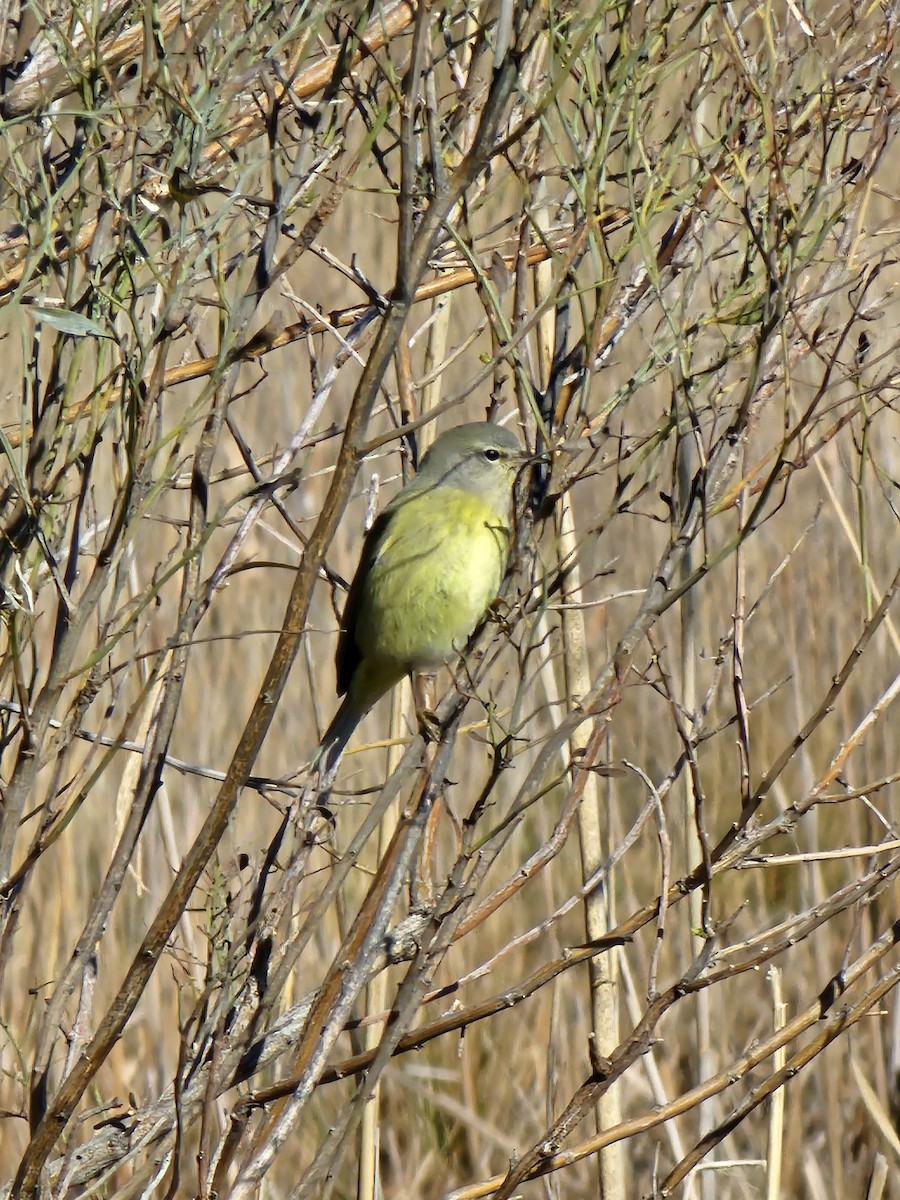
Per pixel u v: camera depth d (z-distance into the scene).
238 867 7.42
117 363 7.27
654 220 7.48
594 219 6.16
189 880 5.64
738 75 6.68
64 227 6.95
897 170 12.76
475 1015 6.26
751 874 14.77
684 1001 12.87
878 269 6.42
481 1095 13.59
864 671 14.45
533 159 6.99
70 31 6.47
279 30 7.02
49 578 6.86
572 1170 12.85
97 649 5.92
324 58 7.25
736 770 14.66
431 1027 6.29
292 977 8.00
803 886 12.95
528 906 14.53
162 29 6.53
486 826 13.88
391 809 8.99
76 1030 6.61
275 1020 7.37
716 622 14.52
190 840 12.80
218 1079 6.12
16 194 6.46
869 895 6.80
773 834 6.14
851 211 6.71
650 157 7.52
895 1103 12.03
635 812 14.70
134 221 6.34
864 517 6.69
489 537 9.23
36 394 6.73
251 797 13.85
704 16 6.83
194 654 14.66
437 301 8.88
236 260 6.97
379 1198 8.71
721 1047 12.52
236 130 7.14
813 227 6.96
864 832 13.97
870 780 13.93
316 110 6.25
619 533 14.84
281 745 14.62
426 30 5.45
